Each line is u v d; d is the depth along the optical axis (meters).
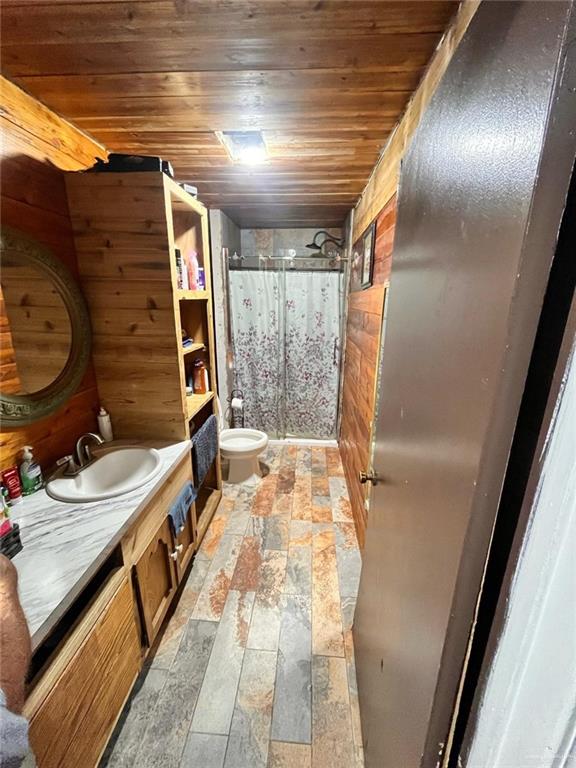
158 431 1.67
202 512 2.17
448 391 0.54
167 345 1.56
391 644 0.82
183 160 1.82
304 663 1.32
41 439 1.29
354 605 1.58
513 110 0.38
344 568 1.80
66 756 0.81
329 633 1.44
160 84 1.17
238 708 1.18
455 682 0.50
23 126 1.20
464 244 0.51
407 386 0.80
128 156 1.38
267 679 1.26
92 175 1.38
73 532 1.01
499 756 0.50
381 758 0.83
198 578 1.73
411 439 0.74
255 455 2.63
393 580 0.84
